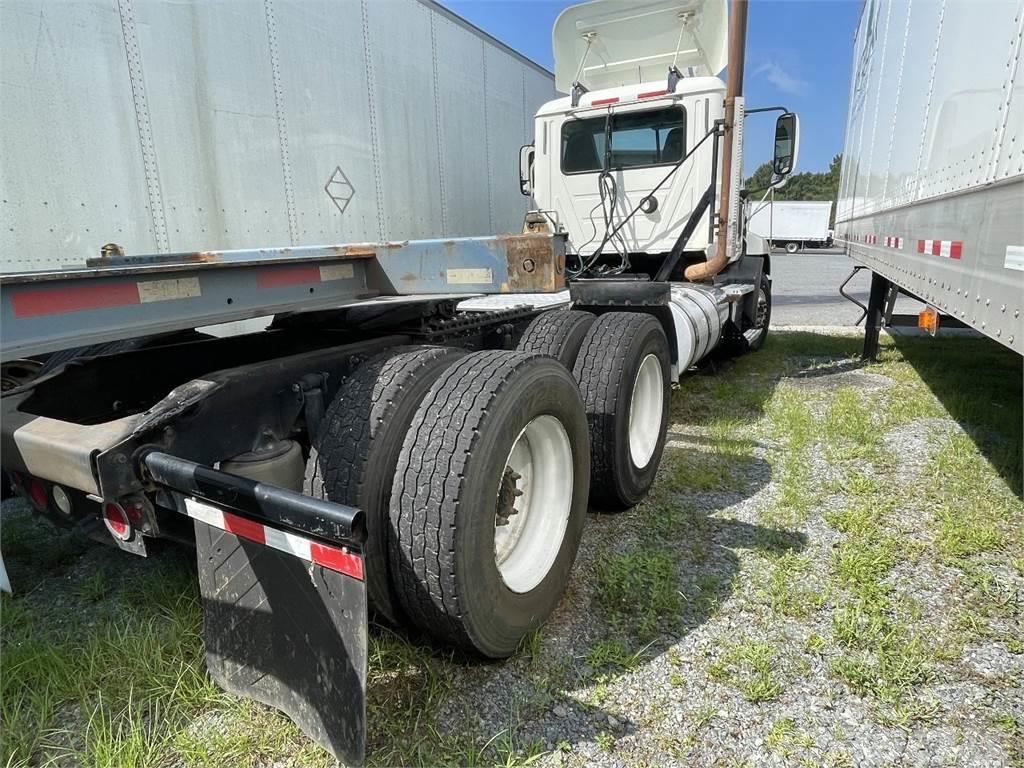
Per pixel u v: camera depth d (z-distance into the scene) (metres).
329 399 2.15
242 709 1.79
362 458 1.81
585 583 2.49
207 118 3.32
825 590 2.41
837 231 8.48
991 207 2.40
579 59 5.46
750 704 1.85
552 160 5.46
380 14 4.45
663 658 2.04
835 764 1.65
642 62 5.32
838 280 19.05
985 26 2.53
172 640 2.01
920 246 3.55
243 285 1.82
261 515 1.43
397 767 1.63
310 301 2.09
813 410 4.91
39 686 1.92
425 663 1.99
